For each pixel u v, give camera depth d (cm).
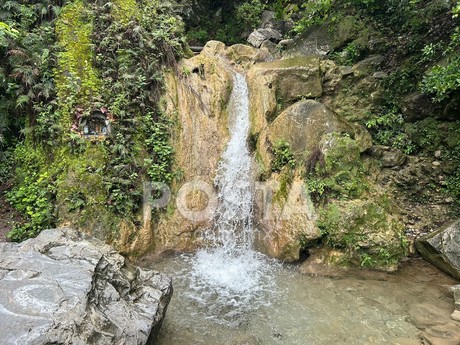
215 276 665
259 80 900
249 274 675
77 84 721
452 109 782
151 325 409
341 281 641
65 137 702
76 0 805
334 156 727
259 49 1141
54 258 444
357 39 991
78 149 698
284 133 793
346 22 1016
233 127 884
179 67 881
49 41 767
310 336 508
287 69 907
